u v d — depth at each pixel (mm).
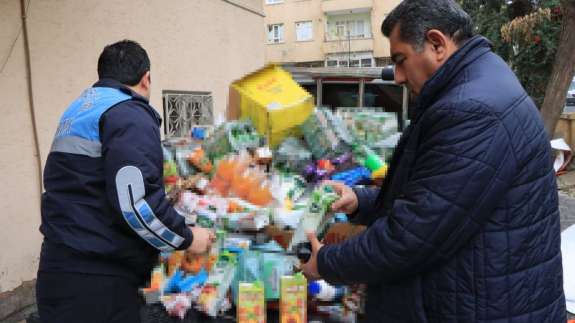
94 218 1569
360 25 29031
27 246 3434
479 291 1147
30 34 3436
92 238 1562
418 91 1292
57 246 1593
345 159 2209
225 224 1895
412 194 1163
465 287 1158
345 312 1794
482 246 1142
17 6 3334
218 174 2062
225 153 2217
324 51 28953
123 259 1607
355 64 28891
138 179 1477
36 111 3494
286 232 1882
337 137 2244
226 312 1817
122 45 1780
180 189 2105
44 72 3559
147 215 1493
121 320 1638
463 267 1159
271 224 1873
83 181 1562
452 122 1106
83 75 3926
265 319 1763
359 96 5527
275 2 29469
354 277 1259
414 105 1267
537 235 1176
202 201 1963
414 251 1133
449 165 1101
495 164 1085
